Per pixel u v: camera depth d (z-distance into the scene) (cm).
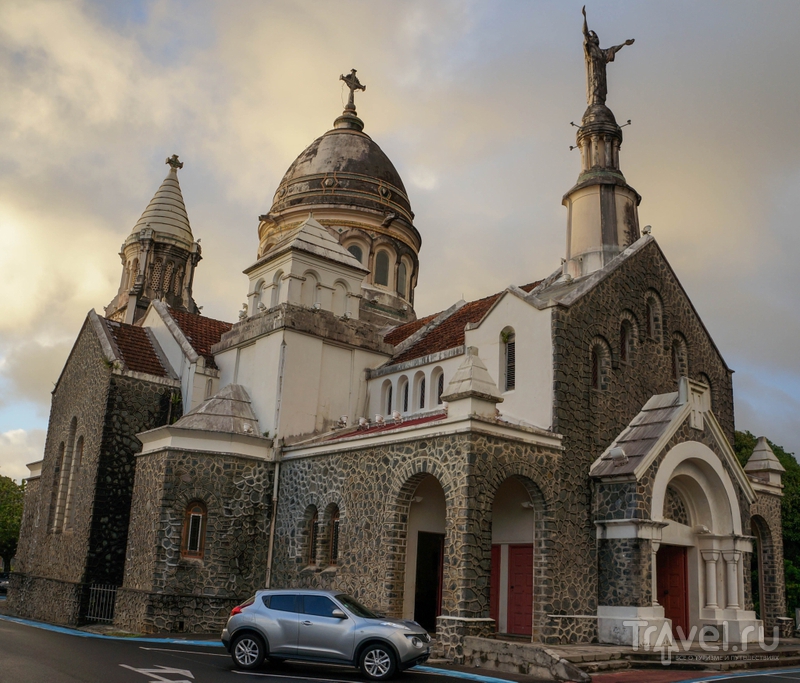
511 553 2411
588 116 3209
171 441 2659
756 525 3047
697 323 2955
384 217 4062
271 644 1656
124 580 2711
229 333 3266
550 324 2411
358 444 2480
